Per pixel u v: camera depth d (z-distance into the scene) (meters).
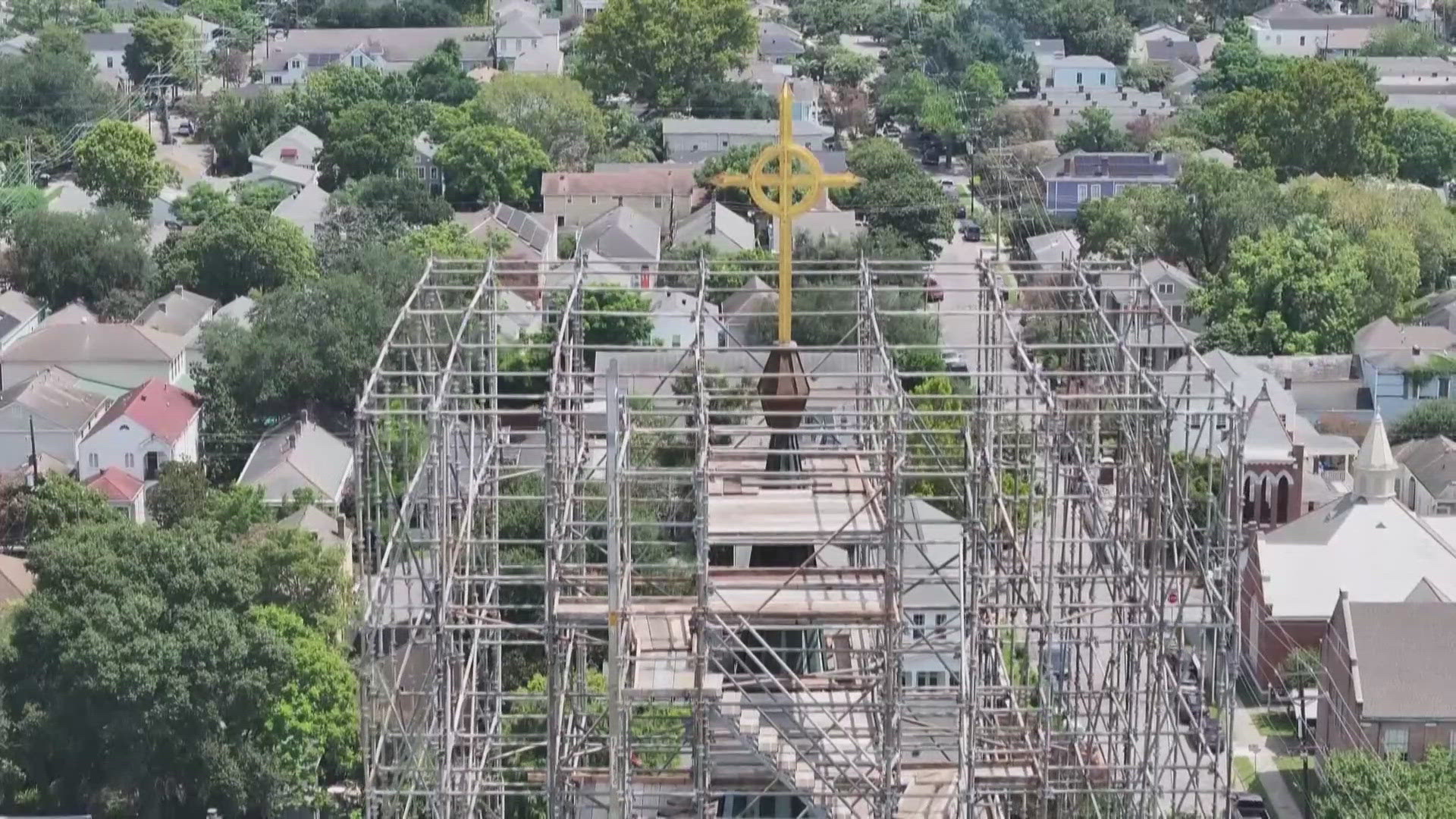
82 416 171.88
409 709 78.12
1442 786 102.62
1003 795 64.75
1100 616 88.44
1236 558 65.62
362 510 60.78
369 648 60.38
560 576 60.28
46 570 112.44
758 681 54.38
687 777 57.56
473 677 64.69
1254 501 152.62
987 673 72.00
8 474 157.50
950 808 61.38
